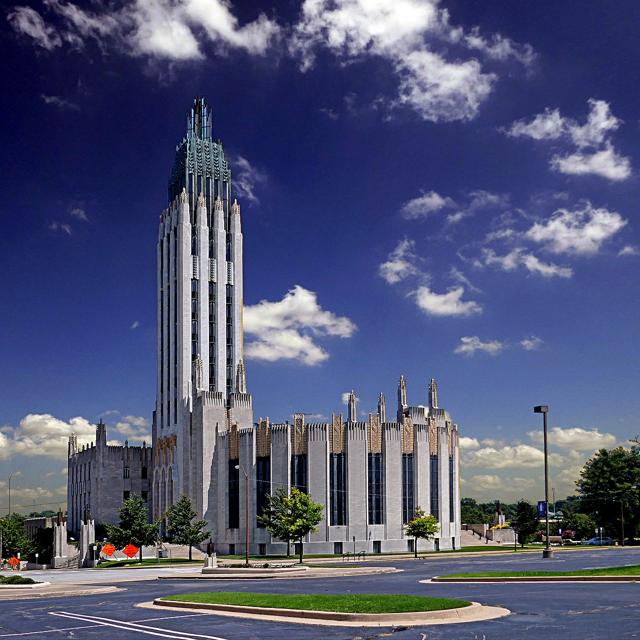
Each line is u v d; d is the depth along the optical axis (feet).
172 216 547.08
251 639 93.45
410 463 459.73
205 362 521.65
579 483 500.74
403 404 481.05
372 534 439.22
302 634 96.53
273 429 448.24
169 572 286.25
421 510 423.64
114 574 283.59
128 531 401.29
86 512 564.30
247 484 439.22
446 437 480.64
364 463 442.50
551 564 244.42
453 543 476.95
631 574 158.92
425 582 178.70
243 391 501.15
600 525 501.15
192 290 529.04
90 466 571.69
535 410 235.61
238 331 543.80
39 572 335.67
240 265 552.41
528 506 472.44
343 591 157.48
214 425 481.05
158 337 545.03
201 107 585.63
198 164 562.66
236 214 555.69
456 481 488.85
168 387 524.52
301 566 265.95
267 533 438.81
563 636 87.51
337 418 444.55
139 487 561.02
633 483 488.02
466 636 89.97
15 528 534.37
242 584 195.11
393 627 99.86
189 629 104.27
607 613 105.19
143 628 106.83
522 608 113.70
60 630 108.37
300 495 373.40
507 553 398.83
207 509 469.98
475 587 155.63
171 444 509.35
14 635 104.63
